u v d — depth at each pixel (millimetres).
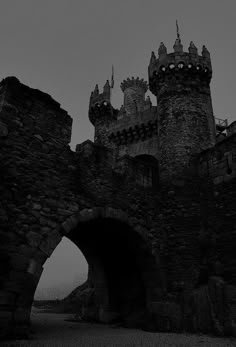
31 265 8805
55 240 9672
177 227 13523
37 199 9633
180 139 15336
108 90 29391
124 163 13492
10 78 10086
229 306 10406
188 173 14500
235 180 12570
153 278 12711
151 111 24516
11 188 9039
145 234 12961
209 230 12688
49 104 11039
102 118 28703
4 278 8141
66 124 11414
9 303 8031
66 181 10727
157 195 14398
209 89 17531
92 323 15523
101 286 16234
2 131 9289
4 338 7680
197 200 13711
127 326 13500
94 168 11969
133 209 12945
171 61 17359
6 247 8438
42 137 10430
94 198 11492
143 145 24422
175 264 12891
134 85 32531
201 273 12039
